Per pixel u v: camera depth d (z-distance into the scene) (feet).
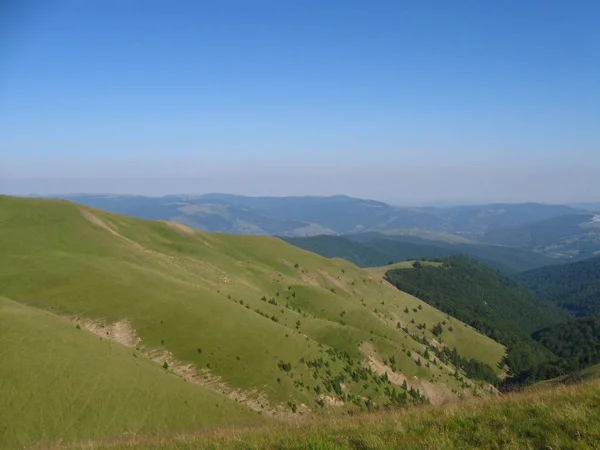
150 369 144.36
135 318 205.26
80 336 144.25
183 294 231.50
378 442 37.27
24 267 233.96
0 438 91.86
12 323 129.18
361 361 263.70
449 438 37.22
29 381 108.99
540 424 37.73
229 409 141.49
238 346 203.92
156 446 47.93
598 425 35.17
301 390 188.14
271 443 40.86
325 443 37.40
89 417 107.96
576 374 132.57
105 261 259.80
